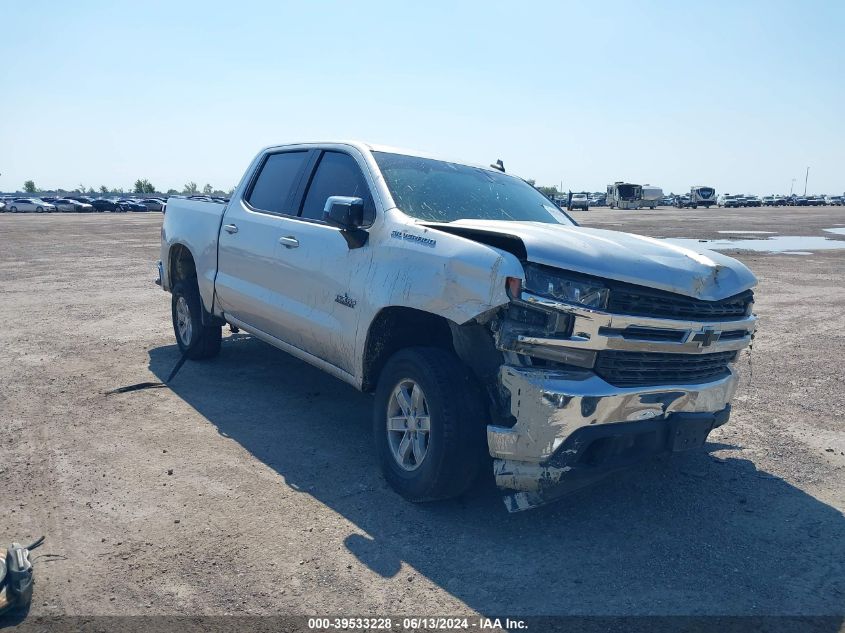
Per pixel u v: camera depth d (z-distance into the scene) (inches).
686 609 120.6
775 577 131.6
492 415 144.9
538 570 132.4
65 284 500.4
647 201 3403.1
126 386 239.5
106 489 160.2
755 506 162.1
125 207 2925.7
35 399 223.6
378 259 165.9
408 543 141.0
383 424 165.8
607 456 139.6
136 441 190.4
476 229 150.6
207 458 180.4
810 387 258.2
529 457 136.1
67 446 185.0
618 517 155.4
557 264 135.1
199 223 255.1
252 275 219.5
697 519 155.1
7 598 114.3
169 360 277.1
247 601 119.7
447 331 167.3
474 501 161.3
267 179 229.8
